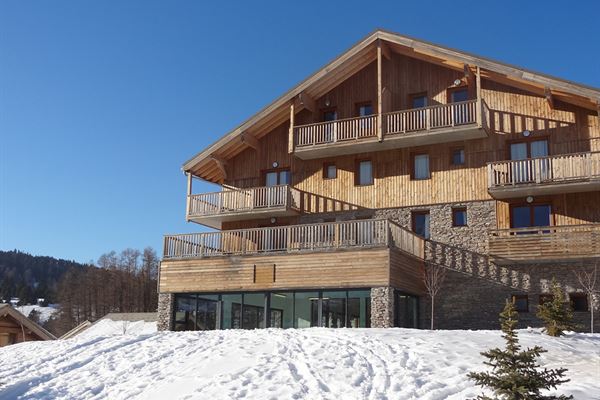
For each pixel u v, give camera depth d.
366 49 24.92
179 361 14.38
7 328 26.31
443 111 22.97
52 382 14.04
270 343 14.77
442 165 23.92
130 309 79.44
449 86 24.50
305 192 26.31
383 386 11.18
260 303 22.89
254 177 27.62
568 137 22.16
